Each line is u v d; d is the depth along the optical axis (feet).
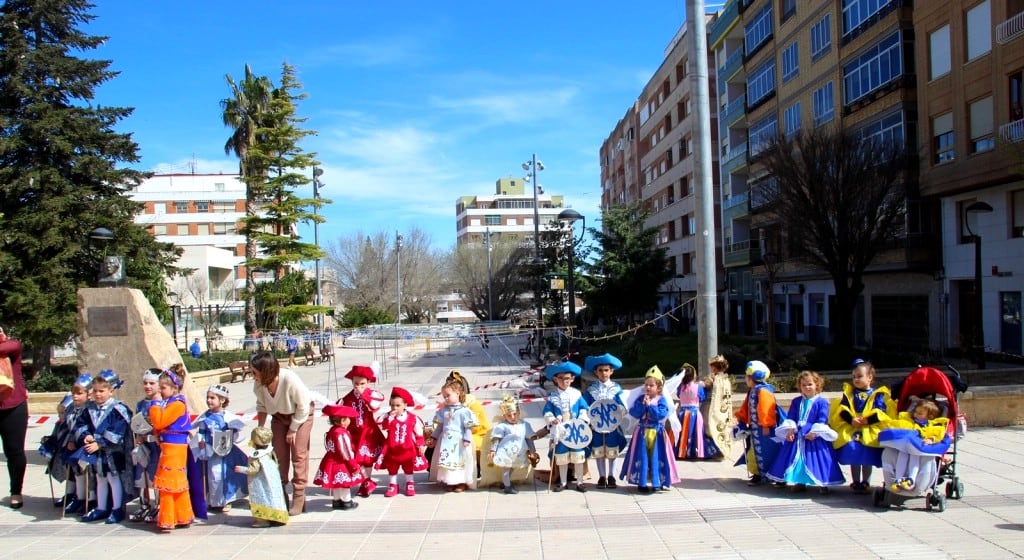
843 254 66.90
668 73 166.71
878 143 71.41
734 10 130.52
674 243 165.89
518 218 375.86
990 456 29.40
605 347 79.97
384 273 196.65
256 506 22.38
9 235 66.59
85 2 74.74
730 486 26.53
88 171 72.59
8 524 23.67
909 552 18.81
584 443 26.13
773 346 57.72
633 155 209.77
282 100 104.01
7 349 25.71
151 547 20.93
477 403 28.19
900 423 22.63
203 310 138.92
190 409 38.52
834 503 23.82
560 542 20.47
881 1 83.35
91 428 23.76
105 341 34.99
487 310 198.59
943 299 78.18
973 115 70.18
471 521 22.82
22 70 70.59
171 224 230.89
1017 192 68.28
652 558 18.93
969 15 70.23
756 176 119.44
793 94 107.45
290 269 121.08
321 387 73.20
